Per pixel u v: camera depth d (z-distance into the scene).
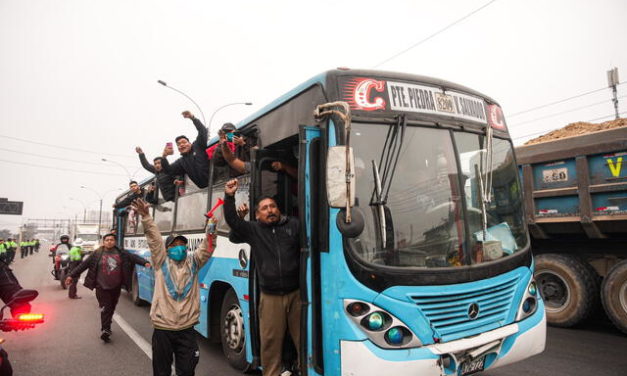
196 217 6.38
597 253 6.32
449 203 3.63
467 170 3.88
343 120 3.24
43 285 14.62
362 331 3.07
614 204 5.66
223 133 4.63
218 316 5.71
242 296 4.68
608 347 5.51
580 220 6.03
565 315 6.25
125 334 7.15
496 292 3.59
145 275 9.25
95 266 6.65
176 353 4.09
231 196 3.74
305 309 3.41
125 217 12.13
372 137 3.52
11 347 6.38
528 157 6.73
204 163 5.96
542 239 7.06
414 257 3.32
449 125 3.89
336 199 3.00
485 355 3.41
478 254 3.59
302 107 4.02
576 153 6.05
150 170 7.24
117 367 5.39
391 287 3.14
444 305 3.27
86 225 39.09
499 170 4.20
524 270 3.87
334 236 3.28
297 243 3.85
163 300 3.98
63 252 14.15
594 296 6.06
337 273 3.21
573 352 5.32
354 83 3.64
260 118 4.86
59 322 8.15
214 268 5.55
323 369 3.27
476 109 4.21
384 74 3.80
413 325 3.13
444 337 3.23
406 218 3.40
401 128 3.62
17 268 23.00
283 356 3.97
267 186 4.13
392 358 2.99
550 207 6.50
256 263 3.85
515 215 4.14
